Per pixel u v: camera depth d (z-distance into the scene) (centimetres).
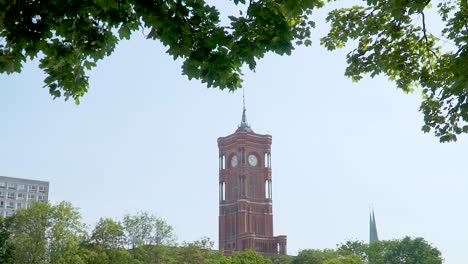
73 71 1522
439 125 2272
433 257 16188
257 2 1355
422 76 2356
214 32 1369
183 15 1362
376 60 2327
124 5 1380
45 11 1298
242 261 12550
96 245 10025
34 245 8944
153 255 10656
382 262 16538
